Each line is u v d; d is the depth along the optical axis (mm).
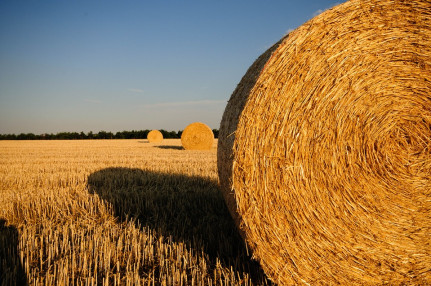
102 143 30453
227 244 3607
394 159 2840
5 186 7016
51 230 4059
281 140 2756
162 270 3203
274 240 2791
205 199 5609
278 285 2844
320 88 2773
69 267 3227
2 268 3129
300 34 2770
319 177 2787
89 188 6543
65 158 13172
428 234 2838
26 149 20125
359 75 2801
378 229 2822
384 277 2824
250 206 2797
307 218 2785
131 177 7750
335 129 2799
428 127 2881
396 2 2723
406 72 2822
